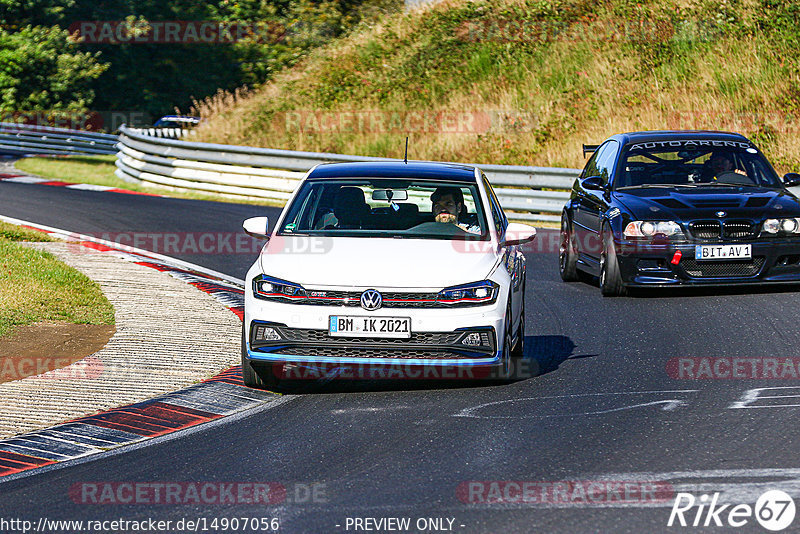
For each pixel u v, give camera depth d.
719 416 23.81
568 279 47.53
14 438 23.28
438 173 31.33
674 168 44.41
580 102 95.00
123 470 20.89
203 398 26.73
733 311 37.81
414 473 20.12
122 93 168.62
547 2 112.69
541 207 71.94
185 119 112.94
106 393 26.95
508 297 27.12
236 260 53.03
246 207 74.94
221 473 20.48
